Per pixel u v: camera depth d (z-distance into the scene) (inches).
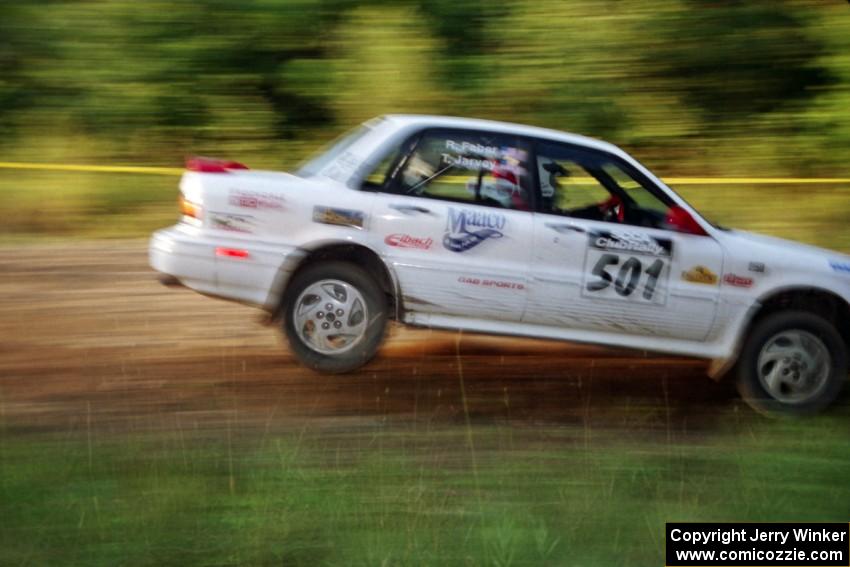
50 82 774.5
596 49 792.9
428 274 383.2
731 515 287.7
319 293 384.2
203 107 781.9
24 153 756.6
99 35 781.9
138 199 706.2
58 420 347.9
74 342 440.5
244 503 280.1
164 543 260.2
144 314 486.3
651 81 808.3
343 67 785.6
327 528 269.3
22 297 510.0
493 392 402.3
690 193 761.6
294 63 784.9
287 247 379.6
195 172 385.7
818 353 401.1
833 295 401.1
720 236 401.1
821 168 793.6
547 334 393.7
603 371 439.8
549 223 388.5
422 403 382.9
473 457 324.2
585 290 389.7
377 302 385.7
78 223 684.1
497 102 781.3
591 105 788.0
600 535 273.4
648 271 393.1
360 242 380.5
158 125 777.6
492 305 387.2
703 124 804.6
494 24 798.5
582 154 398.0
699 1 819.4
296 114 796.0
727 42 806.5
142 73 777.6
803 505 295.3
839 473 319.6
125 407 363.9
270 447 324.8
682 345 401.7
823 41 815.1
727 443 354.3
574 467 320.5
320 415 363.3
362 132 409.1
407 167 388.8
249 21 785.6
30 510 271.9
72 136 768.9
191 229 380.8
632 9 807.1
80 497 279.9
